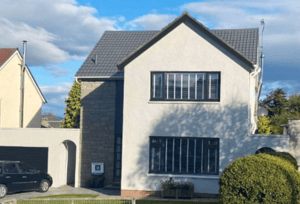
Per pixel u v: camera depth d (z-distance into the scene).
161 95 21.41
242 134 20.56
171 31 21.30
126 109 21.53
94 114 25.80
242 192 14.16
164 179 21.03
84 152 25.73
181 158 21.09
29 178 22.72
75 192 23.20
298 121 20.52
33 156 28.84
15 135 26.25
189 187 20.39
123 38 28.94
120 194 22.34
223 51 20.78
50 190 24.22
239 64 20.62
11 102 34.12
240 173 14.13
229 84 20.70
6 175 21.64
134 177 21.28
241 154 20.55
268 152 18.78
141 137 21.36
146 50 21.50
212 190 20.59
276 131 29.19
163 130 21.17
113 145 25.48
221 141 20.69
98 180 25.11
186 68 21.11
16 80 34.84
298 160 20.41
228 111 20.67
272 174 13.88
